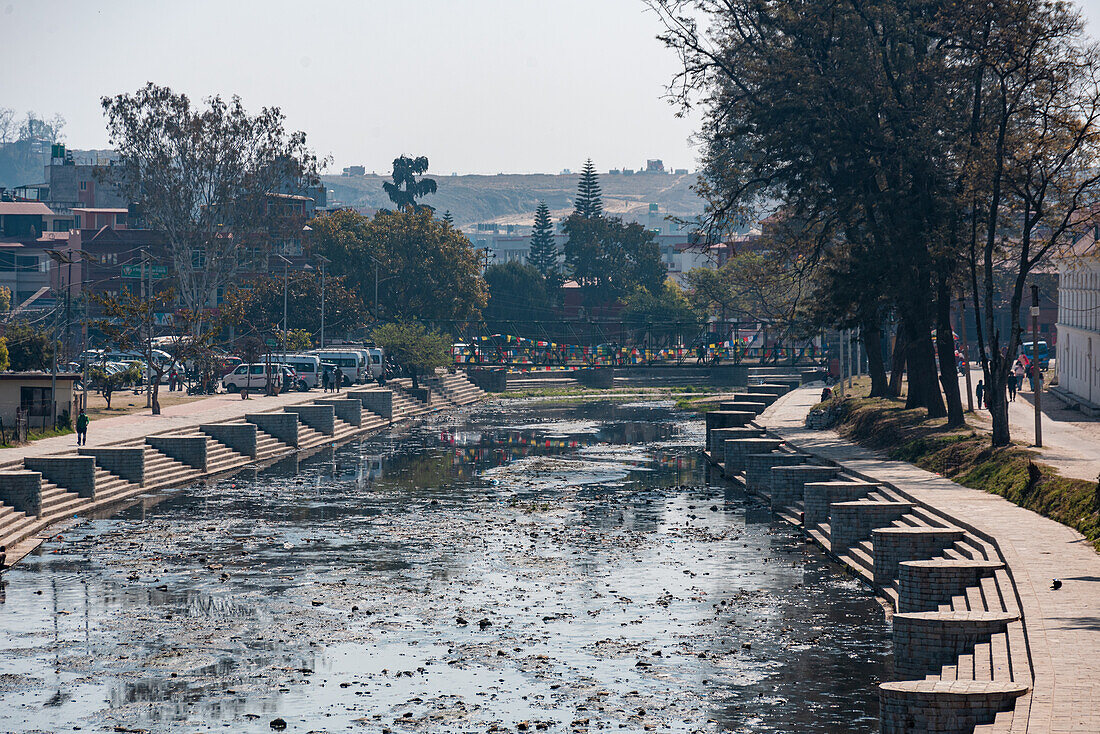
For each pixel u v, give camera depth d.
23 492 61.78
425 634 42.34
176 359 117.38
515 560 55.09
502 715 33.91
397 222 182.00
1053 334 174.12
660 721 33.41
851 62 76.06
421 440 114.69
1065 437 69.31
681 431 124.31
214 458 88.62
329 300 163.62
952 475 63.16
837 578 50.94
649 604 46.56
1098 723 25.12
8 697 35.56
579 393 183.50
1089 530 44.47
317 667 38.53
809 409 113.94
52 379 84.69
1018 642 32.16
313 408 113.88
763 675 37.47
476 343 188.12
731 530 63.16
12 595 47.59
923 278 76.69
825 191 82.56
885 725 28.16
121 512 68.19
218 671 38.06
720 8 87.25
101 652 40.06
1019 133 69.75
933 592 39.84
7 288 197.38
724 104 88.56
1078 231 70.75
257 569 52.97
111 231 179.62
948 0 70.31
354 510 69.94
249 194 158.50
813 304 86.88
